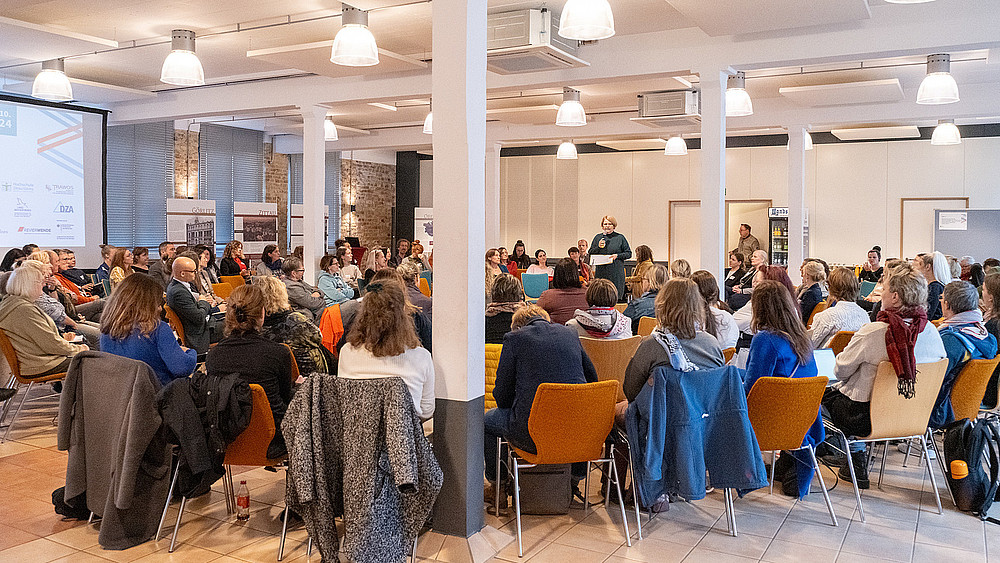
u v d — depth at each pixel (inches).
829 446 183.5
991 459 164.9
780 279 210.7
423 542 143.5
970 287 181.6
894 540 150.7
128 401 141.6
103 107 467.2
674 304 154.0
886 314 164.1
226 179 604.1
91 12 296.2
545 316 169.0
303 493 124.5
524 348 150.6
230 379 140.3
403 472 121.8
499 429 157.2
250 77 402.6
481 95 148.2
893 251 565.3
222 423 139.1
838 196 580.1
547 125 517.3
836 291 209.2
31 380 212.8
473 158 145.1
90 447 148.2
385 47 342.6
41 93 316.8
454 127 144.9
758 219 604.7
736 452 147.5
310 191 386.9
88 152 466.0
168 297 257.4
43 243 447.2
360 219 726.5
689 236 633.0
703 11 244.7
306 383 131.4
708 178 288.2
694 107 393.1
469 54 144.5
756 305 163.9
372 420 126.7
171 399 139.6
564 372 149.8
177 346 157.5
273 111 413.4
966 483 163.5
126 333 153.6
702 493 145.6
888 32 255.4
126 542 146.7
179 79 272.7
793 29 270.1
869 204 571.2
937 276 254.1
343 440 128.1
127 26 316.5
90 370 147.3
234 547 147.3
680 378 145.3
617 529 156.7
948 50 253.3
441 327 145.0
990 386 188.1
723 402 148.7
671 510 168.1
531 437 143.1
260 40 335.6
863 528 157.1
